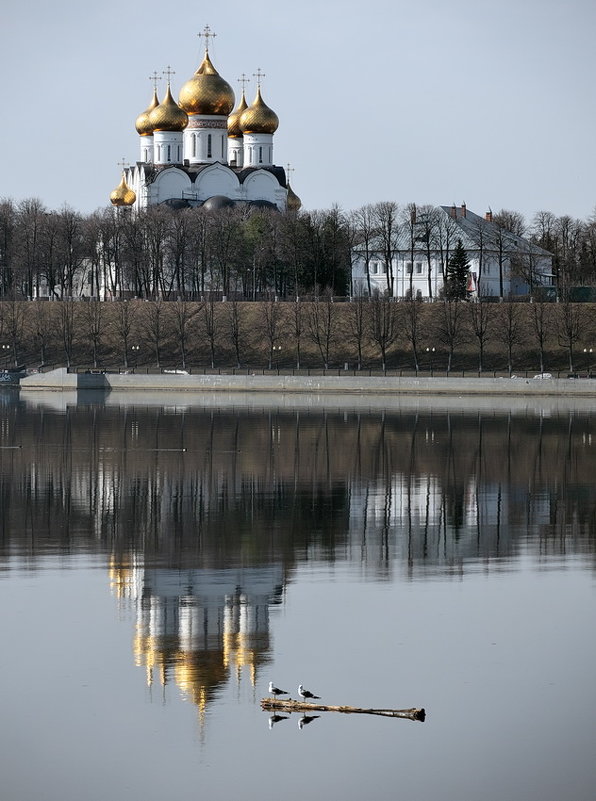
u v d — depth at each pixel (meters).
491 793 55.97
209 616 77.62
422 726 61.75
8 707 63.75
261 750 59.47
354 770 57.81
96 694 65.31
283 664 69.31
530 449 155.38
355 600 81.19
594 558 93.12
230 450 154.12
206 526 104.56
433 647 71.81
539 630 74.81
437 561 92.06
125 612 78.38
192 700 64.69
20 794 55.78
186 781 56.88
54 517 107.94
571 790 56.25
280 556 93.50
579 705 64.06
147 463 142.12
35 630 74.81
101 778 57.09
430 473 135.00
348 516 109.25
